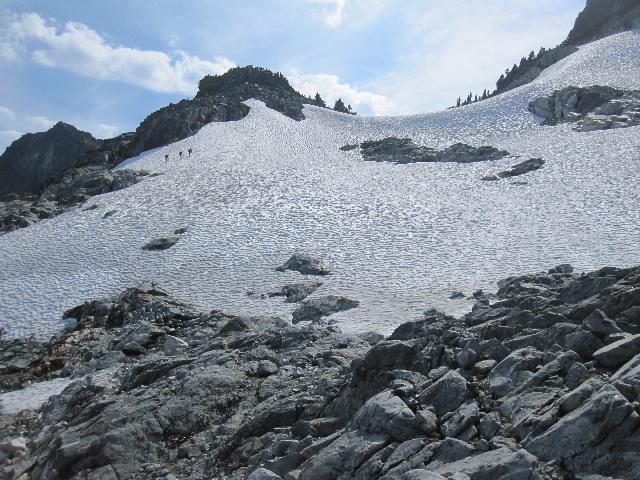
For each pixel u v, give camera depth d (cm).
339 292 3130
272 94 11150
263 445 1255
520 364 1116
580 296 1470
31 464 1482
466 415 1013
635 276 1360
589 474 781
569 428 834
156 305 3081
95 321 3053
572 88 7700
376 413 1082
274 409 1366
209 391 1590
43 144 13225
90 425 1520
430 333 1580
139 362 2219
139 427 1427
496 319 1526
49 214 5638
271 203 5212
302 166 6838
